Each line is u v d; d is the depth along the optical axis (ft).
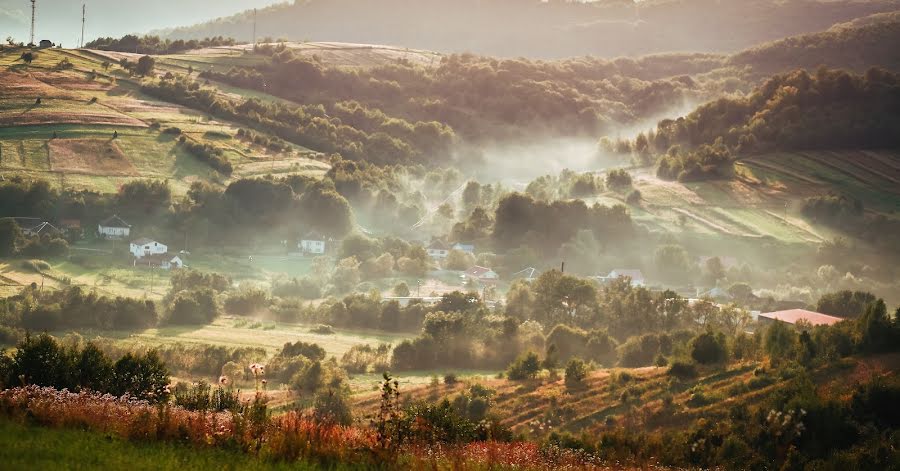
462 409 335.47
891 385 252.62
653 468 178.60
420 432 133.28
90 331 501.15
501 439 162.91
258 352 462.60
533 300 595.88
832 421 226.99
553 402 339.57
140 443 112.57
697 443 209.26
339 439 118.21
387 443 117.50
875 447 219.20
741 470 201.36
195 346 467.11
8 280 603.67
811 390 252.42
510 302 605.31
